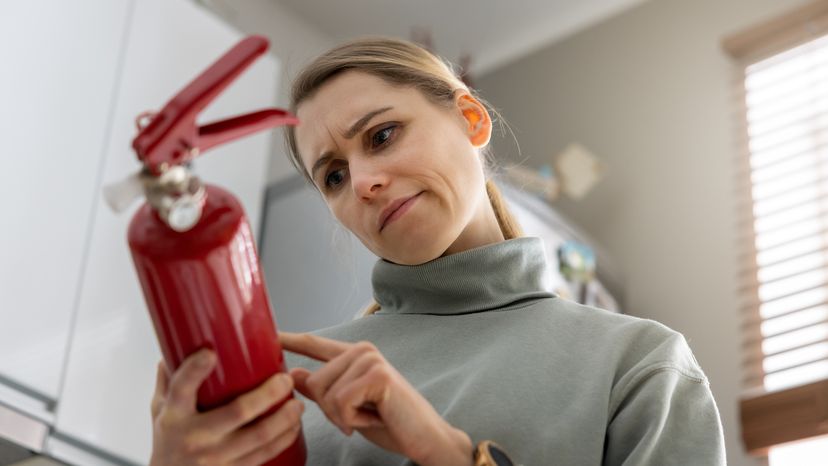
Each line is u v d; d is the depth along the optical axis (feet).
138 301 6.88
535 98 11.23
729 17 10.34
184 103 2.04
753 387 8.57
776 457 8.27
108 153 7.00
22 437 6.00
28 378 6.13
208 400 2.19
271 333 2.27
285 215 8.25
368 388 2.27
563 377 2.86
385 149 3.11
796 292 8.67
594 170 10.25
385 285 3.40
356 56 3.31
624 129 10.47
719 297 9.14
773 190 9.31
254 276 2.22
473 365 2.96
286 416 2.27
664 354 2.87
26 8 6.77
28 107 6.60
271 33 10.93
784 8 10.05
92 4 7.22
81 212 6.72
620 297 9.55
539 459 2.66
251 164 8.02
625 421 2.74
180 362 2.17
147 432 6.66
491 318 3.17
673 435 2.74
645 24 10.85
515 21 11.44
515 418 2.75
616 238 9.96
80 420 6.32
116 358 6.63
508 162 11.00
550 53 11.35
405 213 3.08
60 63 6.88
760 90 9.80
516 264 3.29
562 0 11.19
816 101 9.36
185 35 7.84
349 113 3.13
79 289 6.57
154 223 2.12
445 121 3.21
